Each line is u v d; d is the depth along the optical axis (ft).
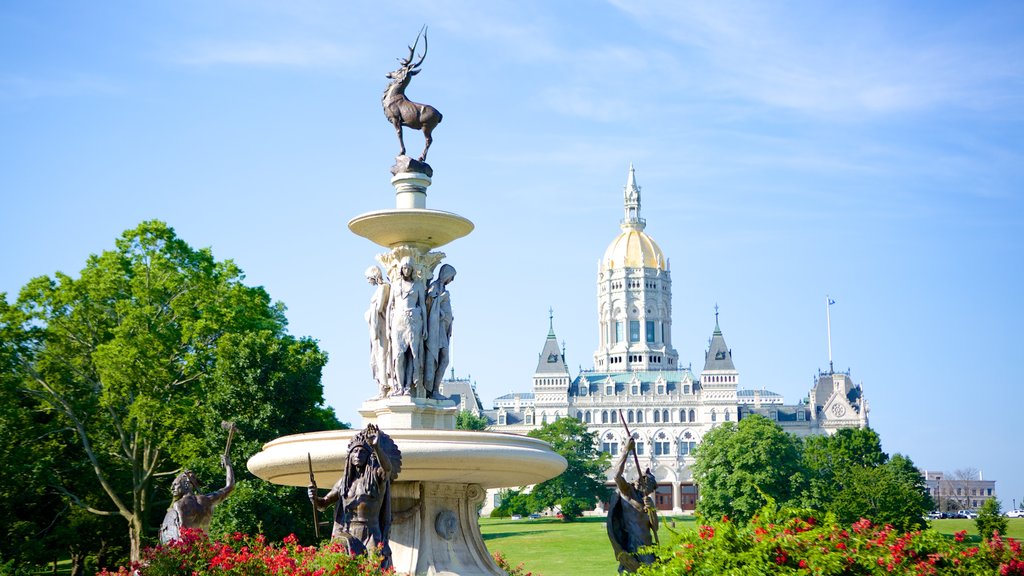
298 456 71.26
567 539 294.66
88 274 165.48
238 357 154.40
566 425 478.18
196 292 166.09
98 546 175.01
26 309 164.96
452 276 78.43
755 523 57.72
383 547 62.08
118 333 155.43
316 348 171.01
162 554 61.41
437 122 81.97
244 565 60.03
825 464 407.64
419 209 75.36
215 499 74.90
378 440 63.31
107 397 153.79
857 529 58.34
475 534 76.64
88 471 168.66
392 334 76.18
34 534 158.51
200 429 156.15
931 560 55.36
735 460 366.43
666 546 58.70
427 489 74.28
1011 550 56.70
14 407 154.30
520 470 72.59
